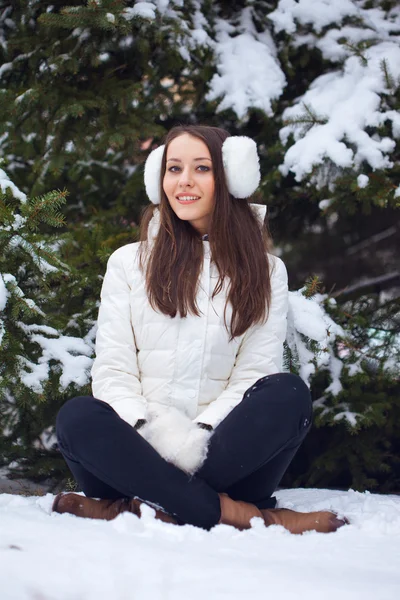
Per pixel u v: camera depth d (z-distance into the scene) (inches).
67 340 118.4
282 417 81.7
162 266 97.0
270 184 156.6
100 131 153.4
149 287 96.3
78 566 54.9
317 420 135.6
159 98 164.1
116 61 161.8
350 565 62.3
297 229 183.9
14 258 116.9
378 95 149.5
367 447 145.6
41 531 68.9
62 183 175.3
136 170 174.6
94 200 177.8
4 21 165.6
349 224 187.6
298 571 58.2
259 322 98.7
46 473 138.8
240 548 68.5
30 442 137.3
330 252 189.3
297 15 161.5
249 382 94.0
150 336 95.8
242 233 100.1
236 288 97.1
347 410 136.1
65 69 151.5
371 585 54.1
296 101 163.3
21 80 162.6
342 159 142.3
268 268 101.0
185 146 100.3
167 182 100.4
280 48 165.3
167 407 85.1
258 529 78.1
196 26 161.3
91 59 151.9
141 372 96.7
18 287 113.6
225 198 100.2
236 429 81.4
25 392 112.3
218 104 159.2
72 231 162.1
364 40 161.0
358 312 153.3
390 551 69.1
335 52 160.2
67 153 154.3
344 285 189.8
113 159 177.9
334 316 138.9
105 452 79.1
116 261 100.8
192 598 49.6
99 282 128.7
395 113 146.2
